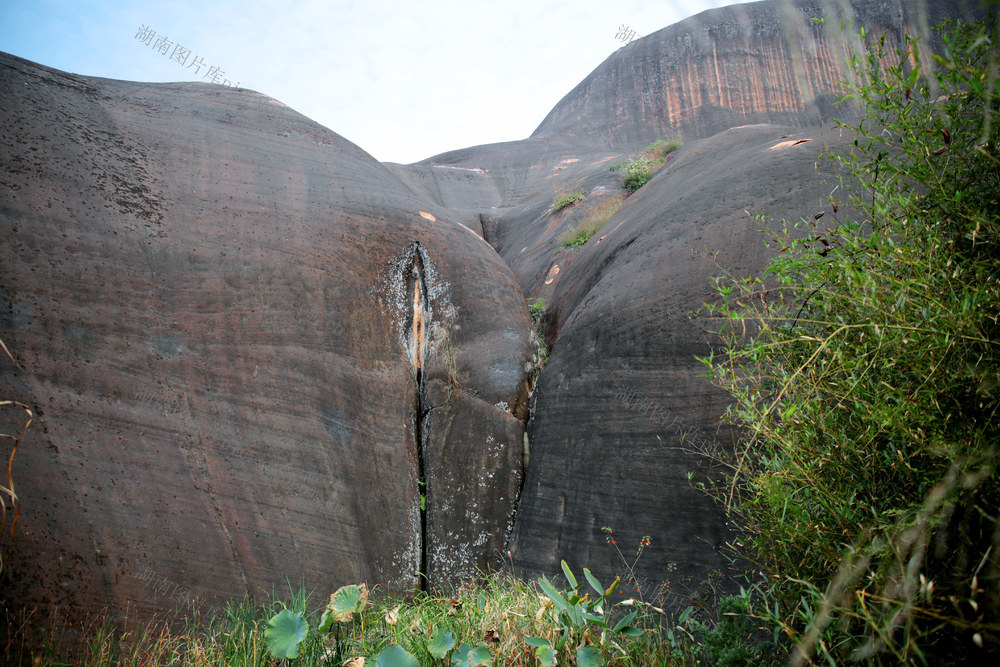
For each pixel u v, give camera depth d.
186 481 4.09
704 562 3.85
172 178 5.52
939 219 2.25
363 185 6.92
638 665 2.86
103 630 3.41
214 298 4.88
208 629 3.65
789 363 2.58
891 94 2.32
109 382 4.07
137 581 3.64
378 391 5.54
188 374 4.45
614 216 8.62
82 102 5.63
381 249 6.36
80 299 4.23
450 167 21.94
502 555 5.18
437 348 6.18
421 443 5.70
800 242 2.84
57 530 3.46
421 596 4.80
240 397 4.60
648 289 5.22
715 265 4.85
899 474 2.13
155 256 4.80
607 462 4.71
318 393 5.00
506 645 2.95
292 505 4.47
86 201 4.71
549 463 5.21
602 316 5.48
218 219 5.41
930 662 1.91
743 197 5.25
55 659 3.21
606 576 4.28
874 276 2.28
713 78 33.75
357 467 5.00
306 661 2.92
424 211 7.13
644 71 35.03
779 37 34.31
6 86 5.07
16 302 3.95
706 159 7.55
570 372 5.55
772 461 2.48
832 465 2.23
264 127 7.11
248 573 4.07
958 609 1.69
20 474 3.47
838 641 2.14
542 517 5.02
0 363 3.71
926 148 2.24
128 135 5.63
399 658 2.64
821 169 4.84
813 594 2.08
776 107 32.72
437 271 6.59
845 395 2.17
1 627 3.14
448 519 5.31
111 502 3.73
